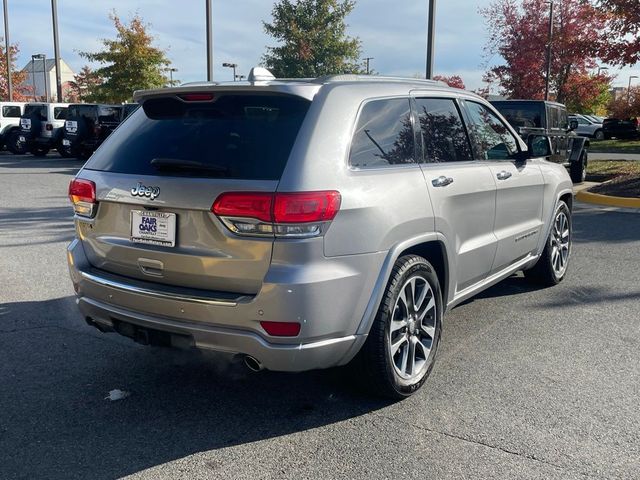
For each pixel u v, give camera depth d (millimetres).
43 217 10195
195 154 3367
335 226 3184
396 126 3844
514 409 3664
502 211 4879
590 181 14734
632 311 5438
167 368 4301
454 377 4113
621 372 4176
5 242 8289
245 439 3355
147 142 3625
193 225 3250
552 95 27719
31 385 4023
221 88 3396
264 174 3139
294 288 3053
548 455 3170
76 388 3984
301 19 29297
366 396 3820
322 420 3562
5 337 4867
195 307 3230
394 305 3572
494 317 5305
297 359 3172
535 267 6078
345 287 3236
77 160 22953
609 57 13008
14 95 39875
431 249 4094
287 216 3045
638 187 12211
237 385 4031
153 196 3340
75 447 3271
